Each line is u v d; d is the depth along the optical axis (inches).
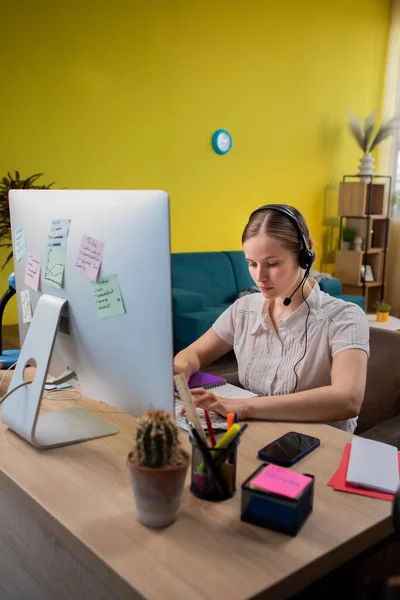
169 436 30.3
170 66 178.1
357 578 35.7
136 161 174.7
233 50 192.5
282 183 215.3
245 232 53.6
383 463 38.5
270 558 28.3
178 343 158.6
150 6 170.9
